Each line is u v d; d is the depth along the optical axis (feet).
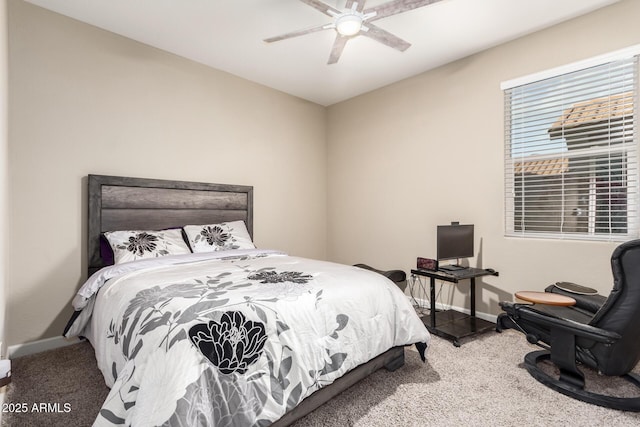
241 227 10.74
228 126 11.65
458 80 10.52
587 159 8.22
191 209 10.48
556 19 8.33
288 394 4.35
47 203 7.93
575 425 5.01
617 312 5.29
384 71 11.44
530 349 7.86
